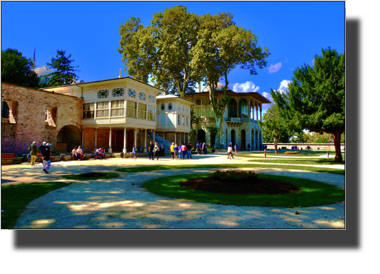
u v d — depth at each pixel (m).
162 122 37.28
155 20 40.12
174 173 12.52
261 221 4.74
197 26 41.97
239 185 8.44
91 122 27.88
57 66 44.81
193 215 5.15
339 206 5.99
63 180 9.75
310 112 20.11
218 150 45.62
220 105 46.78
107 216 5.04
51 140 24.50
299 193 7.47
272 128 32.34
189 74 41.97
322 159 23.25
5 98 20.22
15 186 8.05
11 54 35.56
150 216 5.05
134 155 25.36
